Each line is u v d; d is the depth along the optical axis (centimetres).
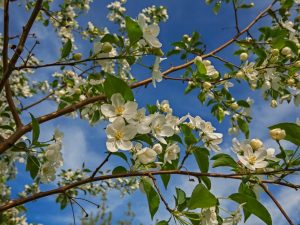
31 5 68
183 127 37
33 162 36
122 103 29
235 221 29
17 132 38
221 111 55
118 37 34
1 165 48
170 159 34
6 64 37
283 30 52
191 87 55
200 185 28
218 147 37
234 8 57
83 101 41
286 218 29
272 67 50
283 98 56
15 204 32
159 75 35
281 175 30
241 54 52
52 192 33
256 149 30
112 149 28
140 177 32
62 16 86
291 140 30
